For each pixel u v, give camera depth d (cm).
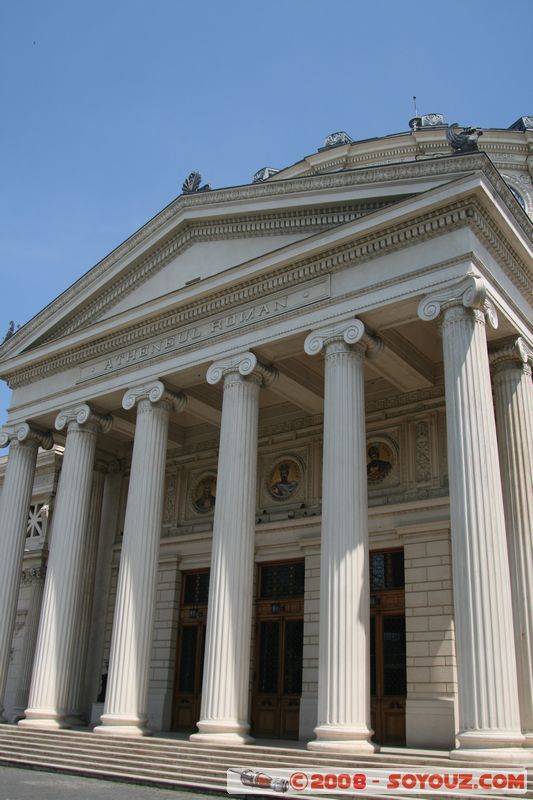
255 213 2211
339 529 1698
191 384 2330
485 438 1577
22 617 3167
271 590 2534
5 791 1423
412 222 1817
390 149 3388
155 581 2131
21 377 2773
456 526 1535
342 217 2038
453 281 1714
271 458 2669
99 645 2850
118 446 3097
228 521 1934
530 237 1911
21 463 2672
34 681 2214
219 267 2300
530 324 1983
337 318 1895
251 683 2439
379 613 2247
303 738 2197
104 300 2608
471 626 1448
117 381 2411
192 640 2684
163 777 1568
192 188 2414
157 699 2617
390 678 2169
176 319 2300
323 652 1623
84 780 1630
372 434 2428
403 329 2088
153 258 2497
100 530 3012
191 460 2914
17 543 2562
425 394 2341
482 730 1382
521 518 1795
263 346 2050
